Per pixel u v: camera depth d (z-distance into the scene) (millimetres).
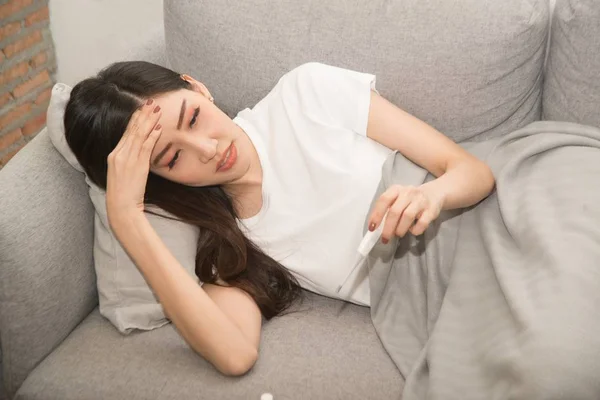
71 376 1112
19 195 1165
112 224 1171
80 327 1244
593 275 970
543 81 1373
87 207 1299
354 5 1314
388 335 1182
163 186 1282
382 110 1274
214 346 1089
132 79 1197
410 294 1237
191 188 1295
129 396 1077
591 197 1067
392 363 1127
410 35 1284
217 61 1398
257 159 1312
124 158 1169
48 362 1155
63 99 1265
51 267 1167
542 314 951
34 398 1099
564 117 1292
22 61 2355
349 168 1255
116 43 2410
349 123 1288
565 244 1017
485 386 986
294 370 1106
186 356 1145
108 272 1240
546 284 983
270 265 1283
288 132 1312
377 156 1274
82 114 1202
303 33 1341
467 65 1267
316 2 1332
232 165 1235
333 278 1248
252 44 1367
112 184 1172
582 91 1250
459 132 1344
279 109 1327
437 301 1193
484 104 1304
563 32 1254
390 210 1063
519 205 1135
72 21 2391
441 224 1223
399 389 1071
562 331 921
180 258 1245
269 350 1157
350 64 1328
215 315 1110
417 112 1331
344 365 1115
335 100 1288
